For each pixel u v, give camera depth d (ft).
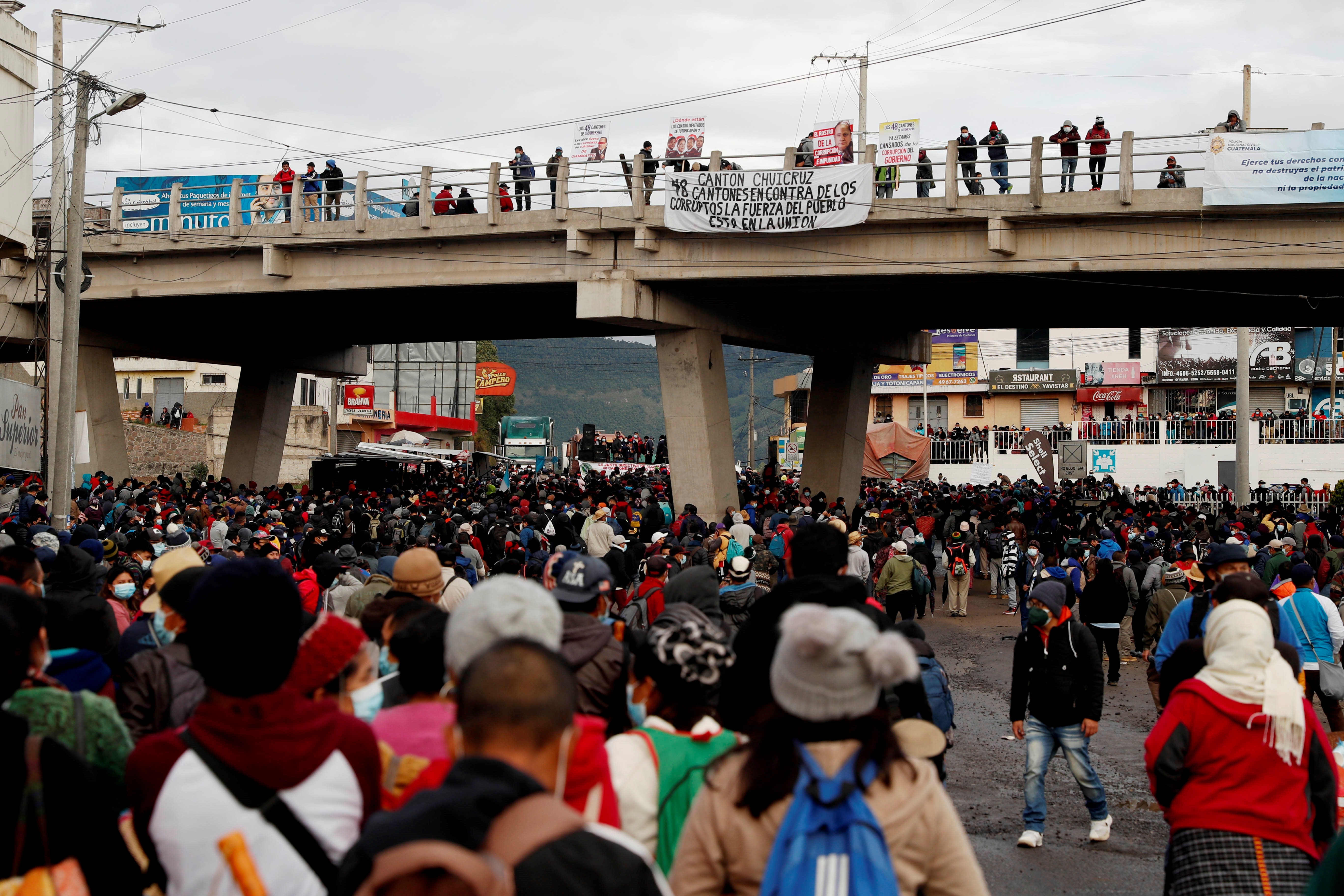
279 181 103.76
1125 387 216.13
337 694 14.76
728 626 32.50
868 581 60.70
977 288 89.81
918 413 227.81
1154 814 30.78
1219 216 75.20
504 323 120.78
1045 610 27.53
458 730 9.75
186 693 16.69
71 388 69.31
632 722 16.97
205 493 97.81
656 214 87.71
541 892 7.53
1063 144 79.56
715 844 10.54
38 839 10.15
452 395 265.75
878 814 10.17
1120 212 76.43
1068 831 29.19
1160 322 107.55
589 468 177.17
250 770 10.63
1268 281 81.20
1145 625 52.95
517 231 91.30
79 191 70.13
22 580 20.99
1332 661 35.63
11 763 10.12
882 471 146.30
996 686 50.75
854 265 84.33
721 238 87.51
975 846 27.81
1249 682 16.38
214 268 102.63
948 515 79.46
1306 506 134.31
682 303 93.25
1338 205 71.41
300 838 10.62
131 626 21.56
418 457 166.50
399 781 12.44
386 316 116.78
